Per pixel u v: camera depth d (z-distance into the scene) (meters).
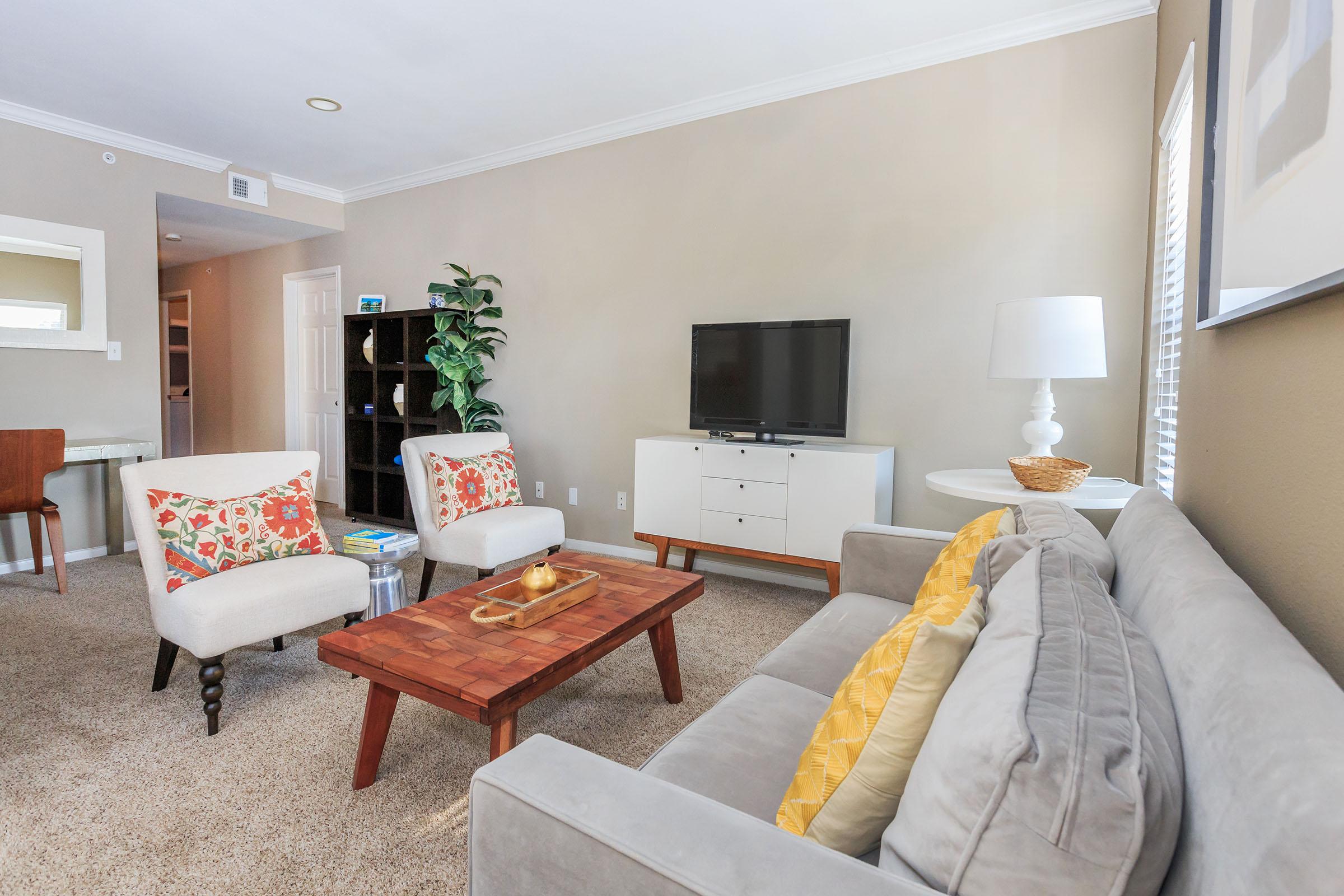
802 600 3.38
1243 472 1.13
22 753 1.93
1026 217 2.96
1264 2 0.98
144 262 4.26
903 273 3.23
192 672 2.46
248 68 3.29
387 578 2.69
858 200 3.32
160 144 4.26
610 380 4.15
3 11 2.79
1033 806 0.58
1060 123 2.88
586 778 0.81
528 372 4.49
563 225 4.27
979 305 3.07
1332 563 0.77
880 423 3.32
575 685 2.41
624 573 2.36
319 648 1.75
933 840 0.68
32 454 3.26
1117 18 2.74
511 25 2.90
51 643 2.73
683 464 3.46
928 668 0.85
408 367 4.66
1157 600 0.95
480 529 3.11
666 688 2.26
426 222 4.90
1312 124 0.78
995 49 2.97
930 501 3.22
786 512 3.19
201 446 6.83
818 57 3.18
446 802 1.74
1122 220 2.78
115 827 1.62
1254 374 1.08
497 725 1.50
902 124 3.20
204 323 6.63
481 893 0.83
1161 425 2.42
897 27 2.92
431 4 2.74
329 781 1.82
